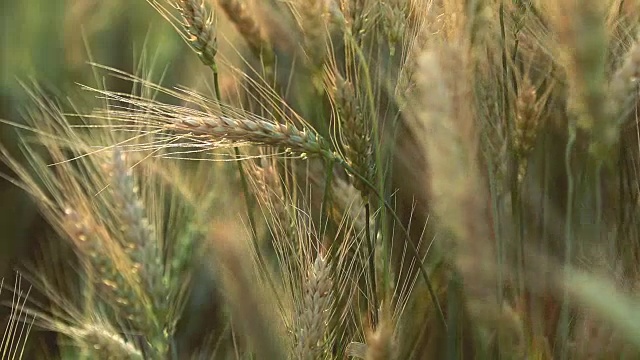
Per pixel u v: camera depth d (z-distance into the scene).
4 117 1.14
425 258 0.92
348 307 0.89
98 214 0.92
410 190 0.93
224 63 1.00
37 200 1.04
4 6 1.20
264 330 0.88
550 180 0.92
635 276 0.83
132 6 1.24
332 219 0.90
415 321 0.91
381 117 0.94
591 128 0.83
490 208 0.85
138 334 0.91
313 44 0.88
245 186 0.89
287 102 0.98
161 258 0.89
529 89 0.86
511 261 0.87
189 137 0.84
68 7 1.23
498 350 0.87
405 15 0.92
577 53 0.81
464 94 0.85
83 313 0.98
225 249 0.89
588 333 0.84
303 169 0.97
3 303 0.97
